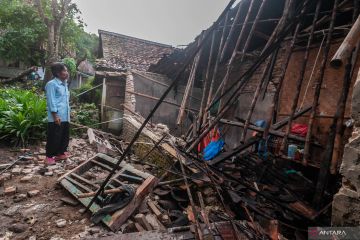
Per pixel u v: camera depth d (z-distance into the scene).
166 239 2.05
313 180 3.76
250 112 3.13
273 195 2.96
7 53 14.30
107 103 10.42
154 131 6.34
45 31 14.34
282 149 2.87
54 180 3.59
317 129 4.20
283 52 5.31
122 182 3.16
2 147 5.16
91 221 2.56
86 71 21.25
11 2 14.13
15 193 3.12
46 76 12.00
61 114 4.31
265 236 2.18
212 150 4.46
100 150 5.43
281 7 4.18
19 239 2.24
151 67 9.62
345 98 2.34
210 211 2.76
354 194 1.63
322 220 2.41
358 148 1.61
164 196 3.41
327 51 2.65
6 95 8.00
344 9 3.18
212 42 4.83
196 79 9.66
